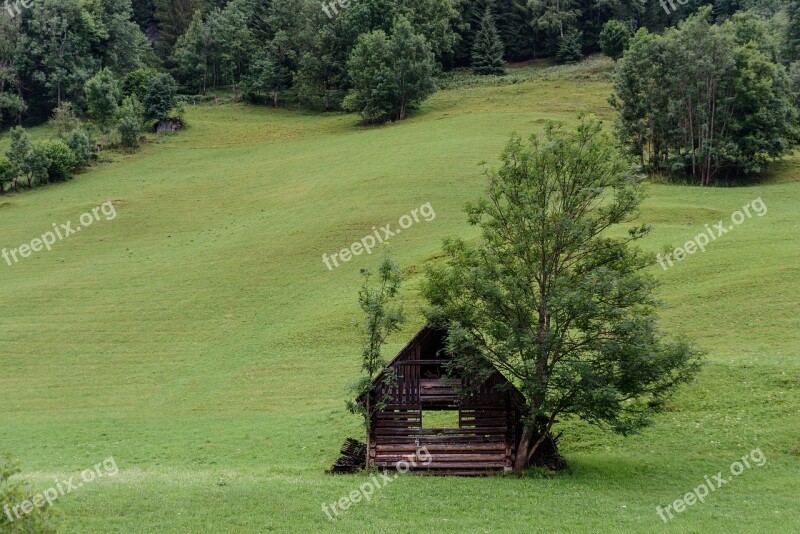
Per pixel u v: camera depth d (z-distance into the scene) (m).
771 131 93.88
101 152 132.25
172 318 66.62
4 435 45.78
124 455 40.78
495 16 192.25
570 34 181.75
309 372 53.97
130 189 110.12
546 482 31.72
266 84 169.75
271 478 32.91
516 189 34.22
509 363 33.97
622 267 34.00
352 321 60.47
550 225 33.69
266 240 83.62
